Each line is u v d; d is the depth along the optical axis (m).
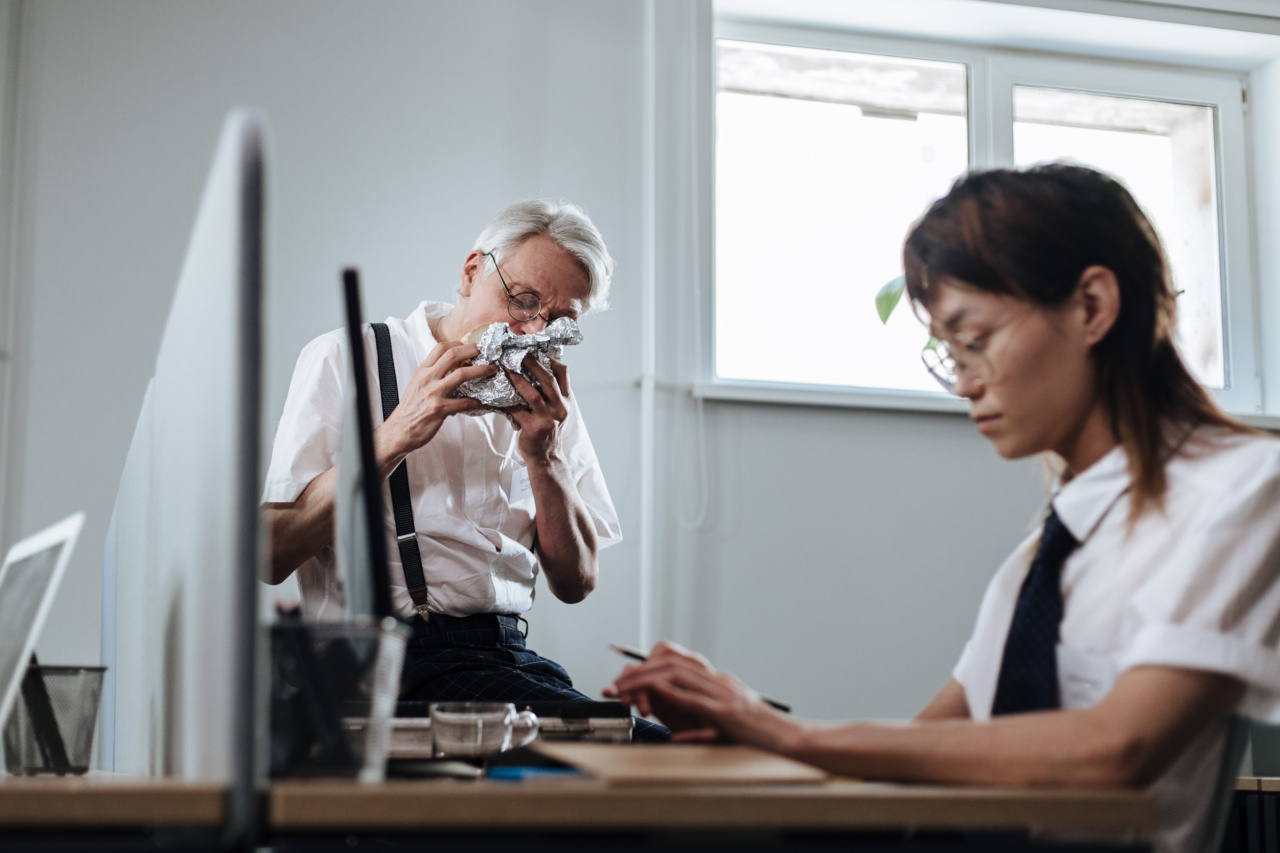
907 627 2.85
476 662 1.69
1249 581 0.78
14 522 2.51
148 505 1.06
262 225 0.62
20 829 0.55
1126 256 0.91
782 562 2.82
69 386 2.57
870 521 2.88
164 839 0.57
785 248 3.08
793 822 0.60
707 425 2.83
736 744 0.84
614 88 2.91
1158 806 0.82
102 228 2.63
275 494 1.75
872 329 3.09
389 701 0.68
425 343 1.95
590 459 2.18
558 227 1.90
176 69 2.71
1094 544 0.90
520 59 2.88
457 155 2.81
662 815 0.59
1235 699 0.76
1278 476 0.82
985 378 0.94
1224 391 3.29
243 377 0.61
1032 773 0.74
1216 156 3.39
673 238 2.88
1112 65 3.35
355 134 2.77
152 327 2.63
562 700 1.61
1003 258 0.92
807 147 3.13
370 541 0.78
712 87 2.98
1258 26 3.28
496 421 1.93
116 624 1.42
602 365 2.80
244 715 0.59
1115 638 0.86
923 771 0.77
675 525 2.78
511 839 0.60
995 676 0.97
